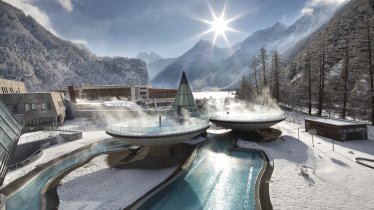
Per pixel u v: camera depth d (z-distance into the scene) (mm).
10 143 18141
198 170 23062
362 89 43906
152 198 17641
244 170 22797
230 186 19484
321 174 19609
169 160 25516
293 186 17672
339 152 24797
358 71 43594
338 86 51250
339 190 16703
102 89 84812
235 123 34719
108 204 16609
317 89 55750
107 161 25375
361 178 18328
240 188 19078
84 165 24188
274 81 61469
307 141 30078
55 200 17250
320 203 15195
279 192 16812
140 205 16438
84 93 86375
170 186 19703
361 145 27219
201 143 32438
